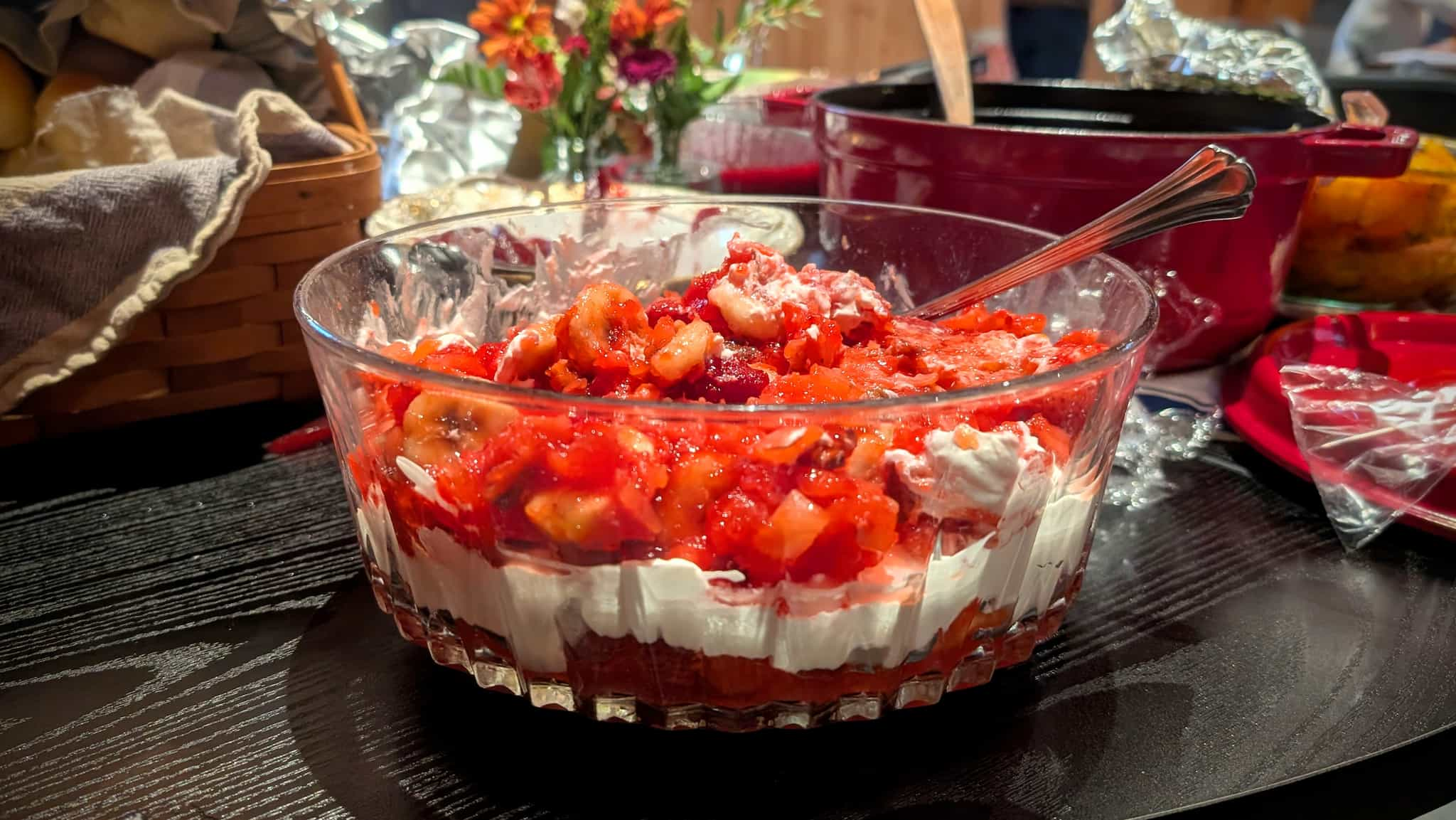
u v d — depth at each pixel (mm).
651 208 938
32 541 847
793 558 523
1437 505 853
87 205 892
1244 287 1025
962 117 1140
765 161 1612
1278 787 592
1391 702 669
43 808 574
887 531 525
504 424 542
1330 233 1206
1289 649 726
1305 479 915
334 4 1168
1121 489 936
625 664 577
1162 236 972
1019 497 565
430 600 624
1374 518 846
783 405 511
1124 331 733
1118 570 827
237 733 636
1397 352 1078
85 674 688
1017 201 979
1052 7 2842
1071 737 637
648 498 521
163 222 929
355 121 1215
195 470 969
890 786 595
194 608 762
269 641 727
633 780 599
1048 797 586
